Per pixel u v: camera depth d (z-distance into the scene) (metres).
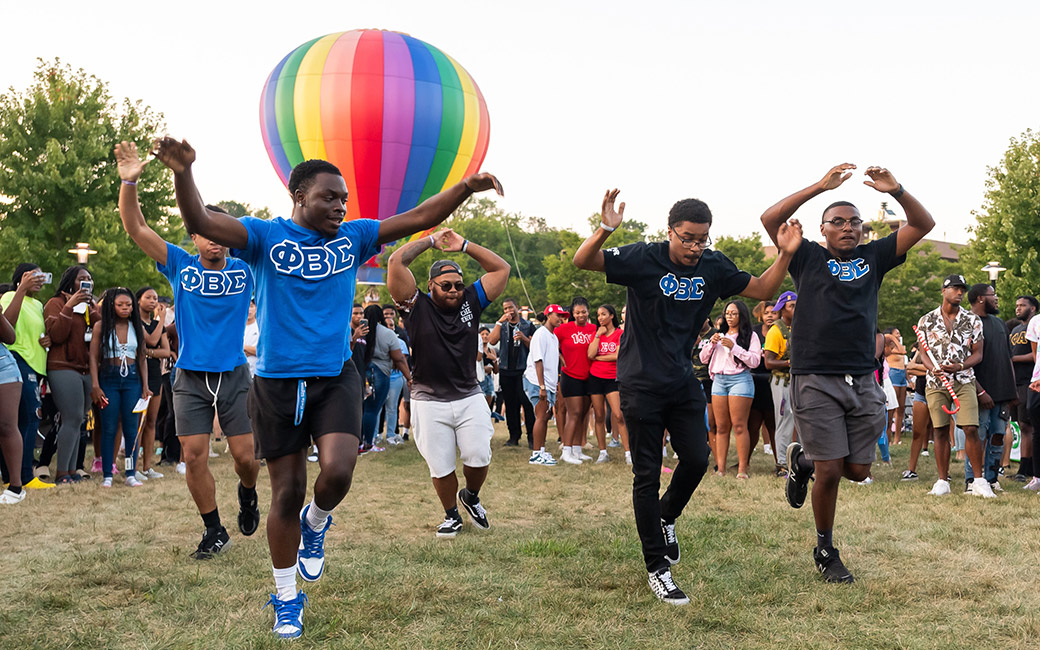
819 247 4.73
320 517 3.93
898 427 12.11
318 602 3.99
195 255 5.10
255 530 5.43
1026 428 8.64
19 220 27.16
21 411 7.35
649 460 4.24
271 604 3.93
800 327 4.67
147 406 8.25
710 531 5.59
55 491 7.25
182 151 2.95
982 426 7.96
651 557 4.15
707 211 4.19
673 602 4.01
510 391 11.27
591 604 4.03
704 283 4.32
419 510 6.47
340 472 3.46
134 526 5.79
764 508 6.56
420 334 5.46
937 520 6.07
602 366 9.64
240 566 4.68
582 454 10.34
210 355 5.00
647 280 4.25
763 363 8.99
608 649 3.43
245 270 5.13
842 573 4.41
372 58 23.55
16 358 7.32
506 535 5.55
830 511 4.53
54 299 7.80
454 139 24.27
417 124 23.62
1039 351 7.51
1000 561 4.83
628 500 7.02
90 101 28.17
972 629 3.66
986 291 7.89
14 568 4.65
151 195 28.06
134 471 7.77
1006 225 29.97
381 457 9.89
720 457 8.79
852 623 3.75
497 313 60.12
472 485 5.61
